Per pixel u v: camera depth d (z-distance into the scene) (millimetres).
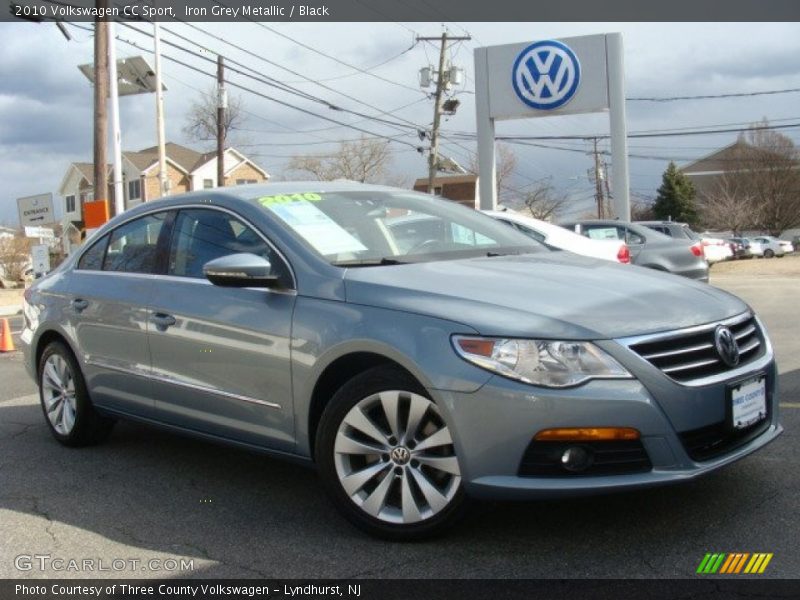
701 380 3393
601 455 3244
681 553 3385
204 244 4625
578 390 3209
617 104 21781
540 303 3471
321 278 3939
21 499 4523
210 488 4594
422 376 3416
